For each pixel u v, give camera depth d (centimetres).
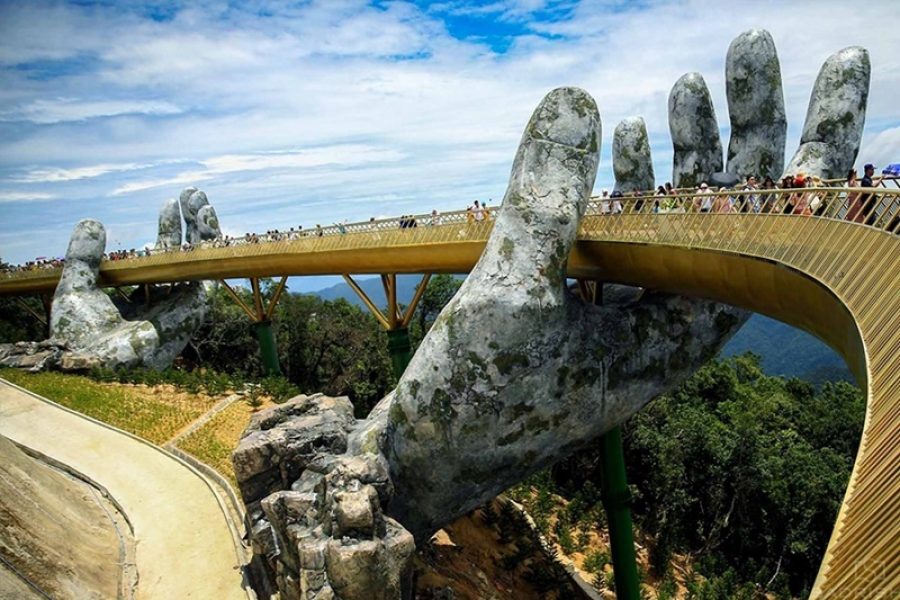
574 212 2241
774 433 5700
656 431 5138
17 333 6831
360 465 2255
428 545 3019
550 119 2273
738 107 2441
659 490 4775
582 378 2302
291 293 8162
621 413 2408
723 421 5944
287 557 2189
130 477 3347
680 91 2580
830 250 1328
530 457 2369
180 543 2744
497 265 2238
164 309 5519
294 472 2453
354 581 1902
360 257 3631
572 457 5300
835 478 4728
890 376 930
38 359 5056
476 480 2367
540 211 2223
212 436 3881
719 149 2602
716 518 4722
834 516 4497
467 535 3444
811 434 6050
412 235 3212
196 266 4972
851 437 5944
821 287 1334
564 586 3291
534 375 2248
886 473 783
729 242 1745
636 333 2367
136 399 4469
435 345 2275
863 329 1068
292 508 2180
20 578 2052
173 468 3447
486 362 2219
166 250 5322
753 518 4778
